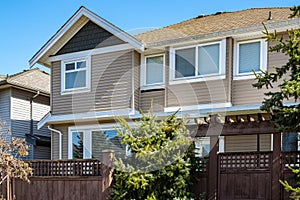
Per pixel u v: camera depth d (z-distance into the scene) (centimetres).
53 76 1265
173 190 759
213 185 777
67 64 1240
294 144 926
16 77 1512
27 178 900
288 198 705
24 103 1497
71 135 1220
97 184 839
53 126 1268
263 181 736
